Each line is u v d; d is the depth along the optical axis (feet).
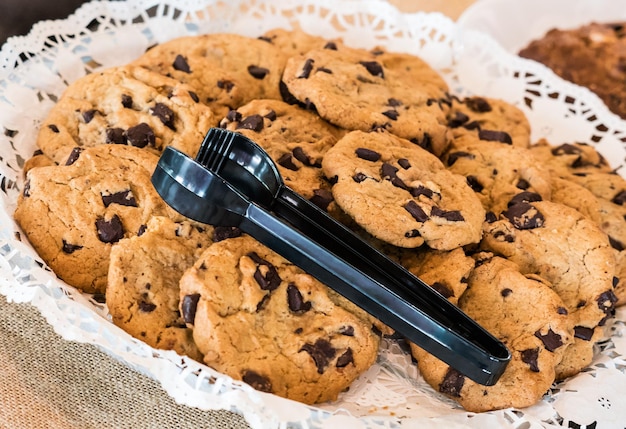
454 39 1.98
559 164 1.82
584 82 2.18
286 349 1.42
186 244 1.50
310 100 1.66
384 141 1.61
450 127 1.83
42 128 1.63
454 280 1.51
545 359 1.47
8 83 1.67
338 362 1.43
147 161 1.56
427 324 1.38
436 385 1.48
